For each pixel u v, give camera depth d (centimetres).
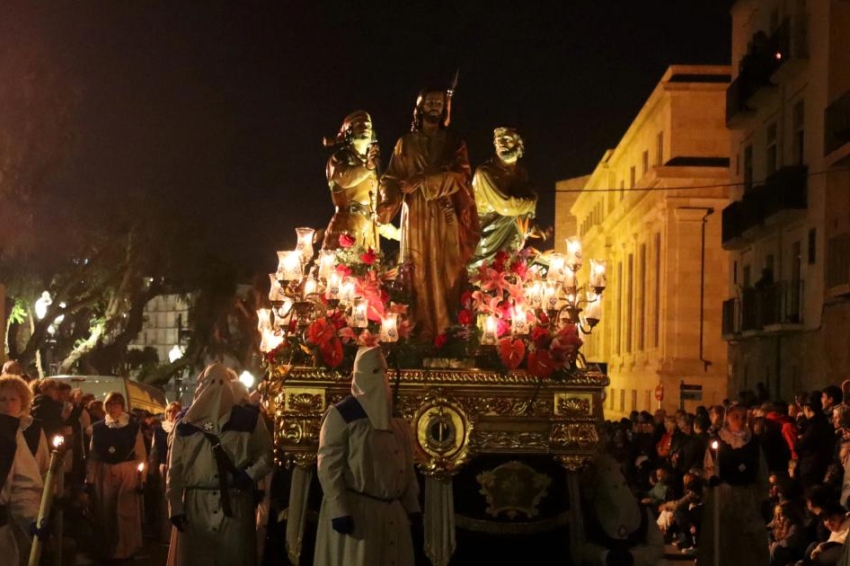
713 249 4000
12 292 3541
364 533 700
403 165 885
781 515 1123
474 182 925
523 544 813
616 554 813
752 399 1930
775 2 2853
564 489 823
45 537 706
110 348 3906
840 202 2423
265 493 909
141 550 1357
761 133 2958
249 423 805
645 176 4309
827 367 2394
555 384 807
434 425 795
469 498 807
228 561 795
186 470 802
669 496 1522
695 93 4078
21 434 731
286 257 805
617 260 5438
